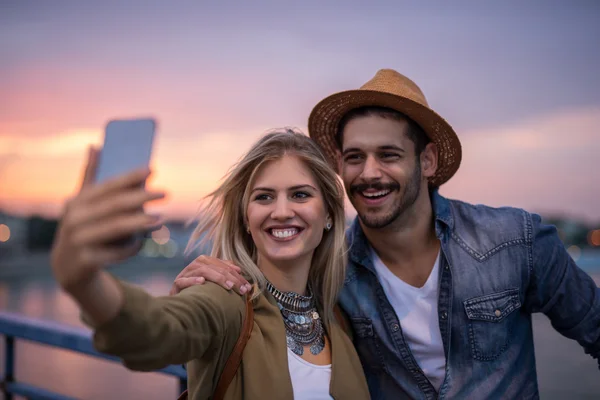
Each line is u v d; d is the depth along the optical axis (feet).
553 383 35.88
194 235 6.18
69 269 2.60
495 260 6.74
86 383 85.71
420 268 6.86
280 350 5.35
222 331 4.76
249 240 6.20
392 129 6.52
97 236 2.42
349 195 6.81
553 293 6.92
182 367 6.72
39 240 418.10
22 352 109.40
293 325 5.81
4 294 255.70
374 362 6.95
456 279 6.67
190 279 5.04
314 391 5.46
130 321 3.29
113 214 2.42
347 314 6.94
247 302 5.32
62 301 218.18
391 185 6.52
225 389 5.04
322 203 5.95
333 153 7.56
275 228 5.74
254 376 5.10
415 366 6.68
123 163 2.54
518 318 7.03
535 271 6.82
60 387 80.84
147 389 85.71
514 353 6.84
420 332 6.77
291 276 5.97
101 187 2.41
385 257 6.91
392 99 6.49
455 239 6.82
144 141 2.54
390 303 6.87
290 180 5.72
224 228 6.05
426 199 6.91
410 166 6.59
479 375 6.64
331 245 6.31
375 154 6.56
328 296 6.24
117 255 2.55
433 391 6.71
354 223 7.18
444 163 7.13
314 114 7.05
